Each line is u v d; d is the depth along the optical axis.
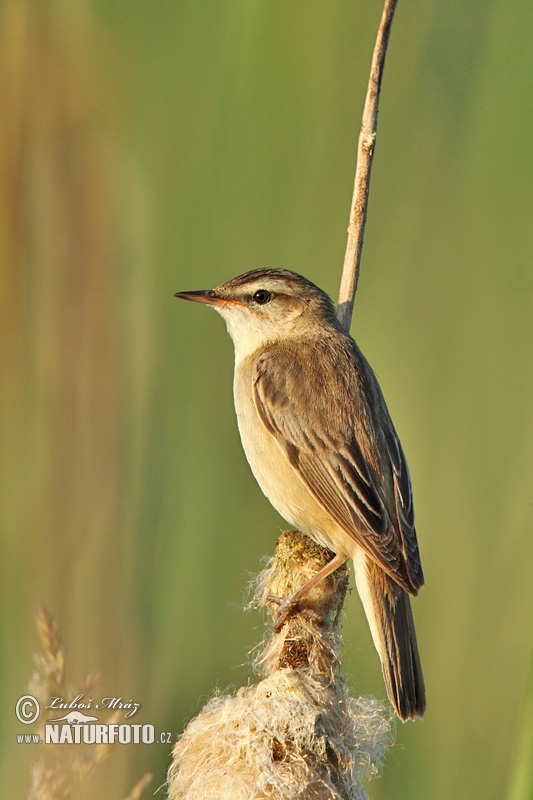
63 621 10.38
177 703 10.48
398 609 9.69
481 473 11.96
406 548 9.88
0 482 10.66
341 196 11.57
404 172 11.84
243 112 11.11
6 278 10.75
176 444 11.22
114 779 9.81
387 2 9.66
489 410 12.02
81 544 10.66
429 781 10.84
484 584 11.73
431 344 12.02
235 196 11.21
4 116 10.72
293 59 11.16
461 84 11.86
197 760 8.03
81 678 9.46
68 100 10.89
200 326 11.49
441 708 11.33
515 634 11.48
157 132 11.07
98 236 10.97
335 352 10.62
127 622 10.56
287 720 7.88
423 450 11.95
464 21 11.77
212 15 10.95
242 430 10.83
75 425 10.88
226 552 11.09
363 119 10.05
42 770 8.07
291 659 8.51
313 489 10.10
